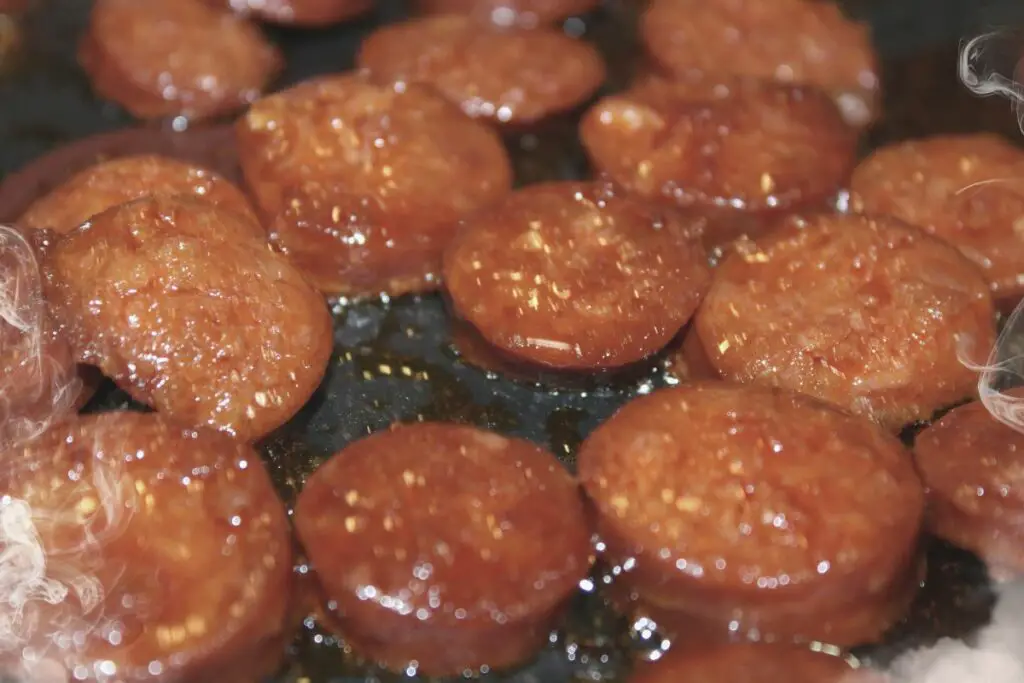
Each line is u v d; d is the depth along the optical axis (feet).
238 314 0.94
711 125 1.04
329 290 1.00
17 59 1.10
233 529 0.90
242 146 1.02
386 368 0.98
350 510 0.91
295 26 1.12
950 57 1.12
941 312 0.96
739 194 1.01
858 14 1.14
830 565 0.89
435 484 0.91
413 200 1.00
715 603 0.90
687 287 0.98
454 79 1.08
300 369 0.95
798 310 0.97
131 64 1.08
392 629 0.89
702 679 0.89
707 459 0.92
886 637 0.91
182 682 0.88
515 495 0.91
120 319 0.93
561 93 1.08
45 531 0.90
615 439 0.93
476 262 0.98
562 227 0.99
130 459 0.91
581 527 0.91
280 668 0.90
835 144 1.04
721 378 0.97
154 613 0.88
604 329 0.96
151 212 0.95
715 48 1.11
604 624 0.91
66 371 0.94
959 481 0.92
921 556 0.92
